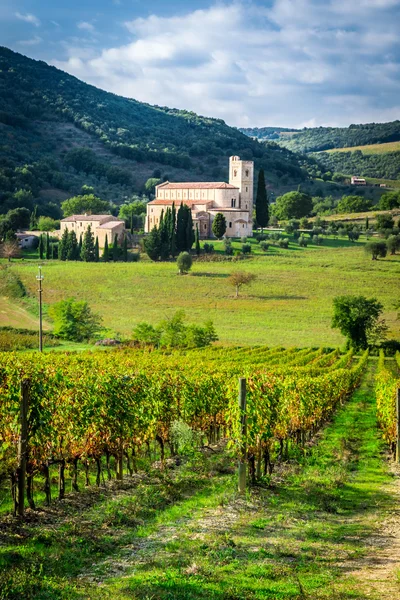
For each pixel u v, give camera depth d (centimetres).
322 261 15188
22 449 1617
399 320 10844
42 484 1952
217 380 2772
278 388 2400
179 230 15850
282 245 16775
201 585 1172
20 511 1597
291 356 6544
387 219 18850
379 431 3356
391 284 13300
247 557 1350
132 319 10738
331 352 8675
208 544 1422
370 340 9456
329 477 2183
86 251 15462
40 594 1117
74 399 1911
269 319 11019
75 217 18050
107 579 1215
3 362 2381
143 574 1230
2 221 18500
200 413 2611
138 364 3481
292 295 12612
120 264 14875
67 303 8806
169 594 1120
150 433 2239
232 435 2047
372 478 2236
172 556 1338
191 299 12281
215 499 1839
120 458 2042
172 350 7144
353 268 14512
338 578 1233
